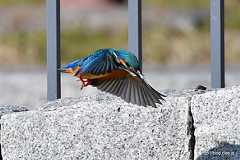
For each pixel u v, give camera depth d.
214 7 10.76
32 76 27.80
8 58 38.44
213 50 10.82
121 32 43.91
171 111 9.58
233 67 33.66
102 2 54.69
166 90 10.11
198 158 9.42
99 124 9.86
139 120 9.70
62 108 10.09
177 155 9.57
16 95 24.20
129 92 7.38
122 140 9.77
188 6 52.94
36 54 38.66
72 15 47.88
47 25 11.16
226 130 9.28
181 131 9.54
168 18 44.44
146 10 50.28
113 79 7.33
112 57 7.12
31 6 51.25
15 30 43.19
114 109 9.80
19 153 10.21
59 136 10.00
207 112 9.43
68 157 9.98
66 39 42.56
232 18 46.12
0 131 10.31
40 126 10.10
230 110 9.33
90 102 9.98
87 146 9.90
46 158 10.09
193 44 39.41
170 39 40.03
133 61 7.12
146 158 9.68
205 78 26.25
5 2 52.09
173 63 37.94
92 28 44.53
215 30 10.78
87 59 7.16
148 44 39.44
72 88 21.88
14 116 10.24
